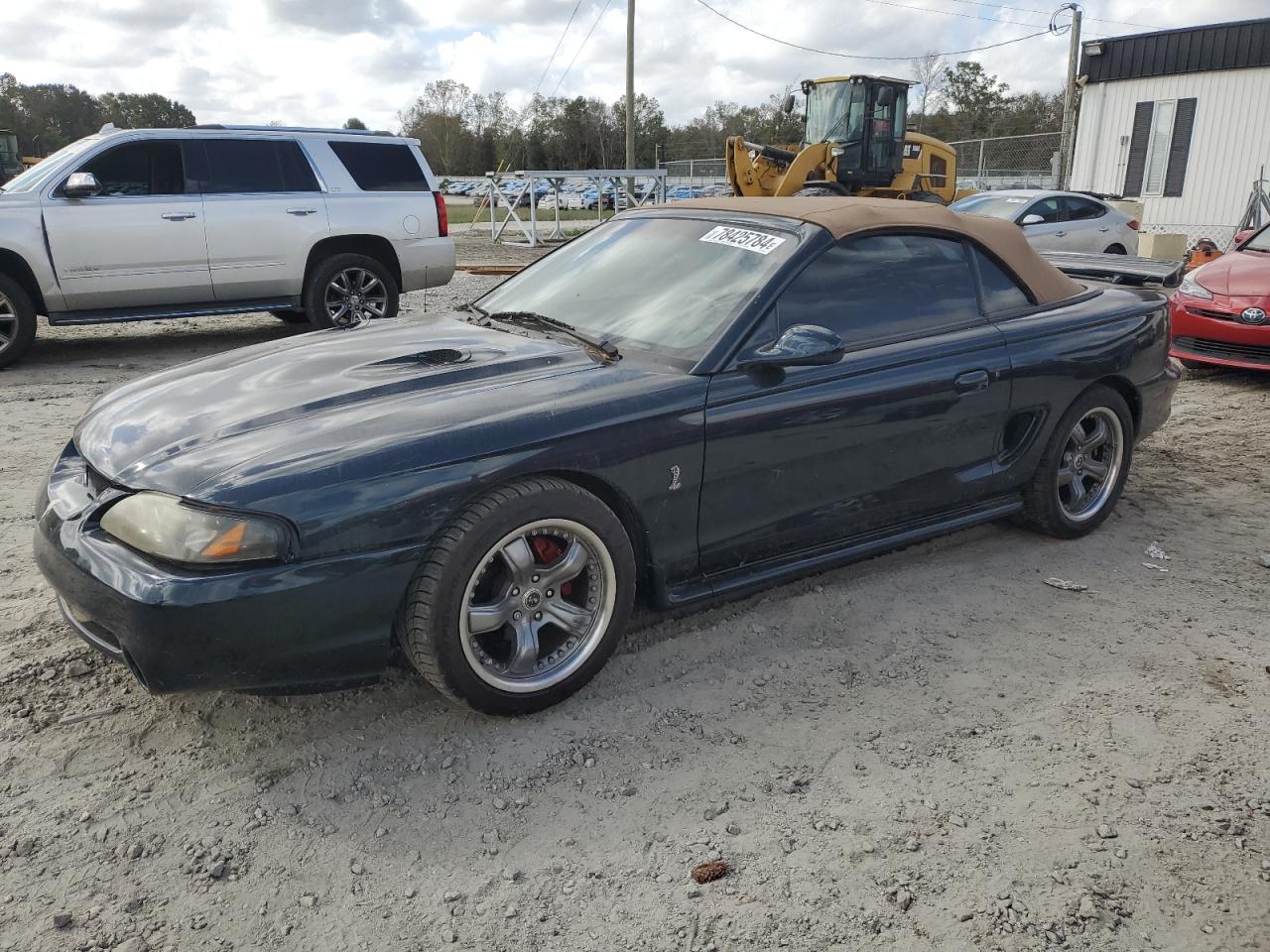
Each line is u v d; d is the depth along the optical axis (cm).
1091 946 218
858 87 1609
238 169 894
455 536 273
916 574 412
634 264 392
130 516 264
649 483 309
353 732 295
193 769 277
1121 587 405
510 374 323
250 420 293
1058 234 1390
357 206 945
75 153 835
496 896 232
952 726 302
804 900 230
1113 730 300
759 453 332
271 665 260
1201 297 814
